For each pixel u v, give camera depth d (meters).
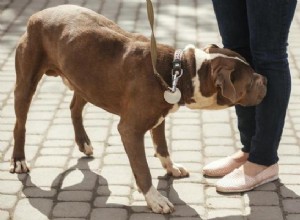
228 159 3.41
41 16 3.35
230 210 3.14
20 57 3.38
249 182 3.25
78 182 3.36
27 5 5.99
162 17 5.63
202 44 5.04
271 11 3.00
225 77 2.93
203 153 3.62
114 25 3.29
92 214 3.12
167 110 3.09
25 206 3.18
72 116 3.55
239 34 3.22
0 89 4.38
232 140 3.75
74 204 3.19
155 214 3.11
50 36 3.30
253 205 3.17
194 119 3.99
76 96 3.49
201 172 3.44
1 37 5.21
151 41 2.97
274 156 3.28
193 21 5.54
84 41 3.20
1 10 5.85
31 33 3.36
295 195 3.23
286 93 3.14
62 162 3.53
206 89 3.04
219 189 3.26
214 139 3.76
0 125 3.92
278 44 3.07
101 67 3.17
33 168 3.47
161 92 3.04
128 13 5.74
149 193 3.12
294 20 5.60
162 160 3.37
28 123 3.94
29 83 3.39
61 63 3.29
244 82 2.99
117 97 3.17
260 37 3.05
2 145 3.70
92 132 3.83
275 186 3.30
